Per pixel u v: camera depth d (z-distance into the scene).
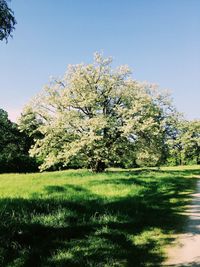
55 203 13.84
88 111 41.34
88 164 42.47
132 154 42.62
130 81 42.16
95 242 9.53
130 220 12.33
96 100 40.38
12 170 65.88
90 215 12.52
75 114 39.19
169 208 15.48
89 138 36.62
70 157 39.03
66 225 11.00
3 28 10.58
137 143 41.56
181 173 42.69
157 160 45.34
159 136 41.25
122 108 40.59
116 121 39.62
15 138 71.44
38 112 41.59
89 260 8.17
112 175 32.62
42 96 41.78
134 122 37.53
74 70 41.69
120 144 39.91
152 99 41.53
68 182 25.55
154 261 8.49
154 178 29.78
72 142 37.88
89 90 41.06
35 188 21.75
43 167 40.72
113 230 10.87
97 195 18.12
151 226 11.81
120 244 9.58
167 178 30.77
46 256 8.38
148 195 18.98
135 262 8.38
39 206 13.01
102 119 37.66
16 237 9.53
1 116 74.69
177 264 8.29
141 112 40.69
